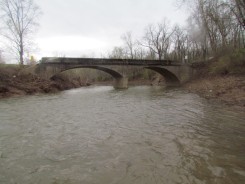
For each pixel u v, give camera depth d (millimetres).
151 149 8414
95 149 8555
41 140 9766
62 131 11164
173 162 7207
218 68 33438
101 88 48625
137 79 74062
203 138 9500
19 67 34000
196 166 6871
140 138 9797
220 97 20109
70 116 14938
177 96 26328
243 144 8641
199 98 22469
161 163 7160
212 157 7504
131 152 8164
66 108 18328
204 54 48250
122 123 12703
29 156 7977
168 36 63219
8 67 31891
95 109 17797
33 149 8672
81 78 69625
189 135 9992
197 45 58500
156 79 66375
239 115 13492
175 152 8047
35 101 22547
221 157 7484
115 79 54125
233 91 20359
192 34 50062
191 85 38719
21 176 6492
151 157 7656
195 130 10758
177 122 12531
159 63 48062
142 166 6977
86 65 40344
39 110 17297
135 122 12875
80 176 6430
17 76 31078
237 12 26656
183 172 6512
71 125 12391
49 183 6078
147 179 6172
